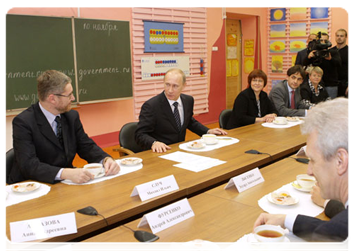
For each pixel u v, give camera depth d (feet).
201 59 21.65
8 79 13.34
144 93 18.71
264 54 26.84
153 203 5.25
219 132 9.78
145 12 18.07
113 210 4.91
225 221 4.53
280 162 7.09
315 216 4.57
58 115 7.24
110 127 17.72
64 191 5.67
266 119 11.74
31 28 13.83
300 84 14.40
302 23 24.91
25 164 6.35
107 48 16.48
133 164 6.93
